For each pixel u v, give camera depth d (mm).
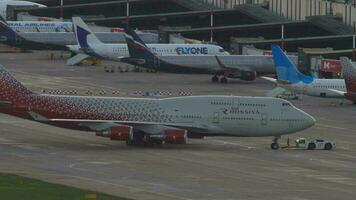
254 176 153000
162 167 159000
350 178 154000
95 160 164375
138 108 183500
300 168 163250
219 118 184625
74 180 143250
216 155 175125
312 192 139750
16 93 183250
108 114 182875
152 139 181625
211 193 136250
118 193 133125
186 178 148625
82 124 181375
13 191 130625
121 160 165250
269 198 133750
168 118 183750
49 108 183000
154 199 129625
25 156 166625
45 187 135125
